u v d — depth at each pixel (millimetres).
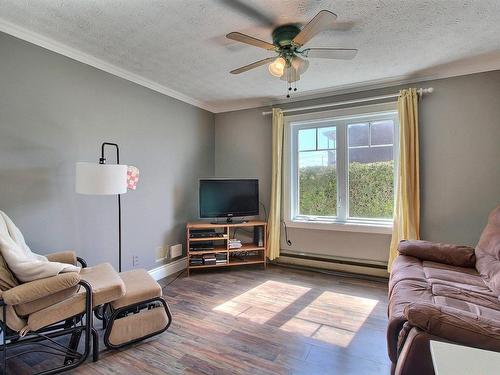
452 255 2297
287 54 2051
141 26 2047
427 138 3002
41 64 2207
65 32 2125
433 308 1161
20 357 1831
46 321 1595
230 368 1715
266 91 3520
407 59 2625
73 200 2443
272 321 2285
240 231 4102
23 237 2020
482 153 2781
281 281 3203
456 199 2889
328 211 3648
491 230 2189
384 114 3279
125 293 1902
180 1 1760
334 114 3490
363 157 3434
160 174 3352
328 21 1614
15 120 2059
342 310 2471
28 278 1591
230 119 4234
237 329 2166
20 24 2008
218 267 3748
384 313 2412
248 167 4109
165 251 3422
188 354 1855
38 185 2199
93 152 2596
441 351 735
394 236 3053
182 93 3594
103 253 2703
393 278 2115
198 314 2408
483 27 2076
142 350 1899
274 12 1881
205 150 4145
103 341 1955
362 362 1773
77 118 2467
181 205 3680
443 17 1949
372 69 2859
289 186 3781
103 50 2426
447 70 2871
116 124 2812
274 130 3750
